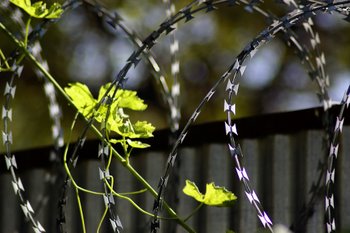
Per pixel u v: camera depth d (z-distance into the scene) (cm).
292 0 246
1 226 473
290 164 328
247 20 1105
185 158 375
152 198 387
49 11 233
